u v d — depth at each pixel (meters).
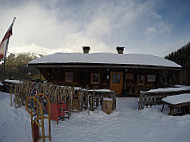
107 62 9.27
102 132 4.39
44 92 5.65
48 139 3.71
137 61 9.84
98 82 10.51
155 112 6.26
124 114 6.30
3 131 3.59
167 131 4.29
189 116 5.31
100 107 6.88
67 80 11.01
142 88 10.80
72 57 10.34
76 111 6.07
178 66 10.91
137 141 3.79
